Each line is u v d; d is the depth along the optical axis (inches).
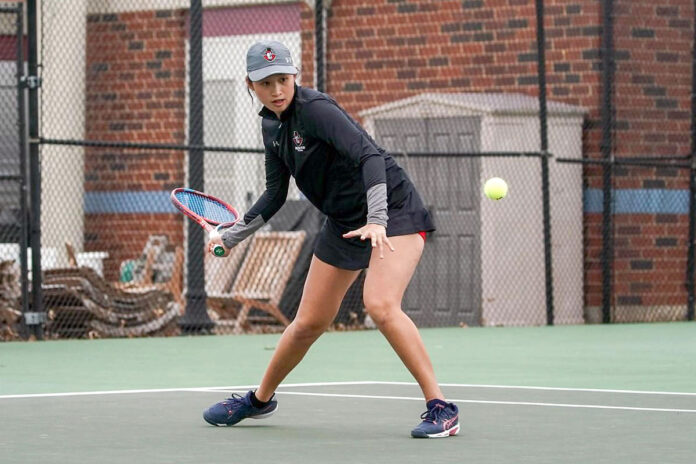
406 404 625.0
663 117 1364.4
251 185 1450.5
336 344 1070.4
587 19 1336.1
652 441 487.2
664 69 1363.2
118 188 1475.1
